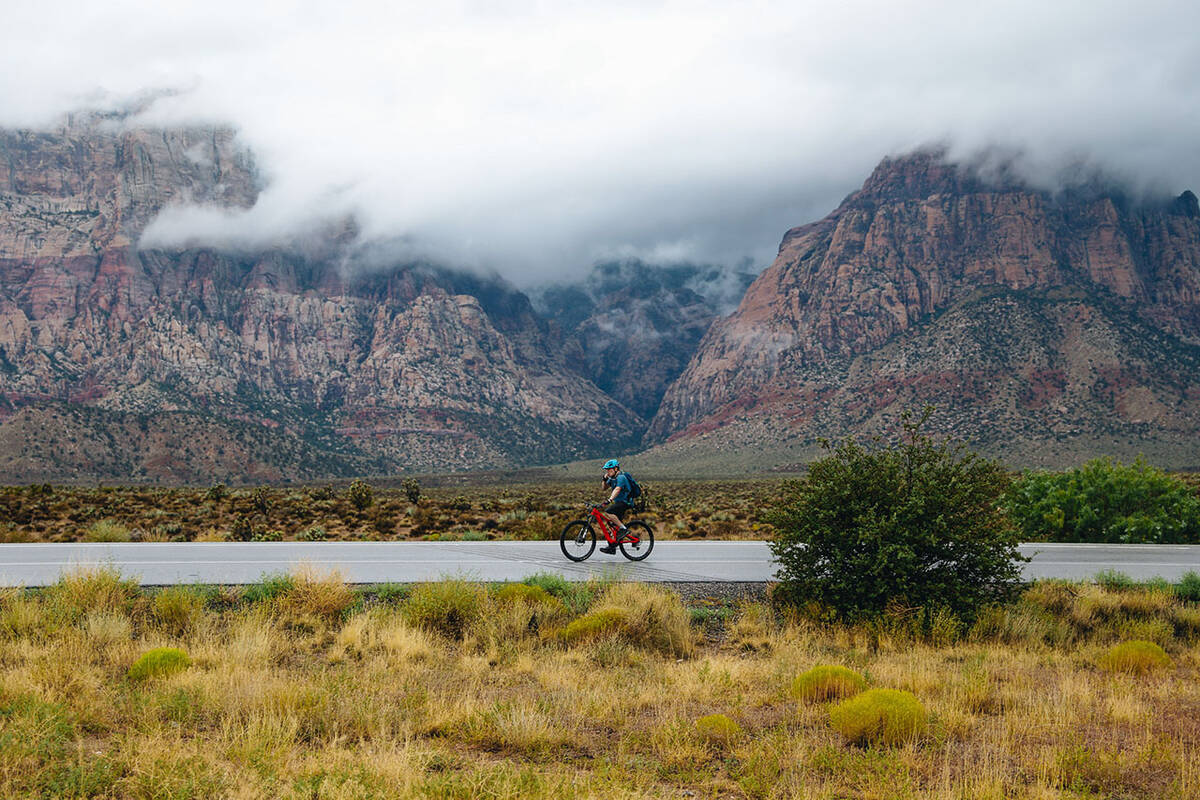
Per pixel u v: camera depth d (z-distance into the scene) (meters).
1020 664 10.60
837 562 12.73
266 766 6.11
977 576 12.70
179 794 5.52
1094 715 8.34
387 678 9.00
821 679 8.80
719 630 12.16
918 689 9.09
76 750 6.52
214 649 9.67
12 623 10.06
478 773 5.97
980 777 6.46
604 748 7.22
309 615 11.45
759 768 6.52
